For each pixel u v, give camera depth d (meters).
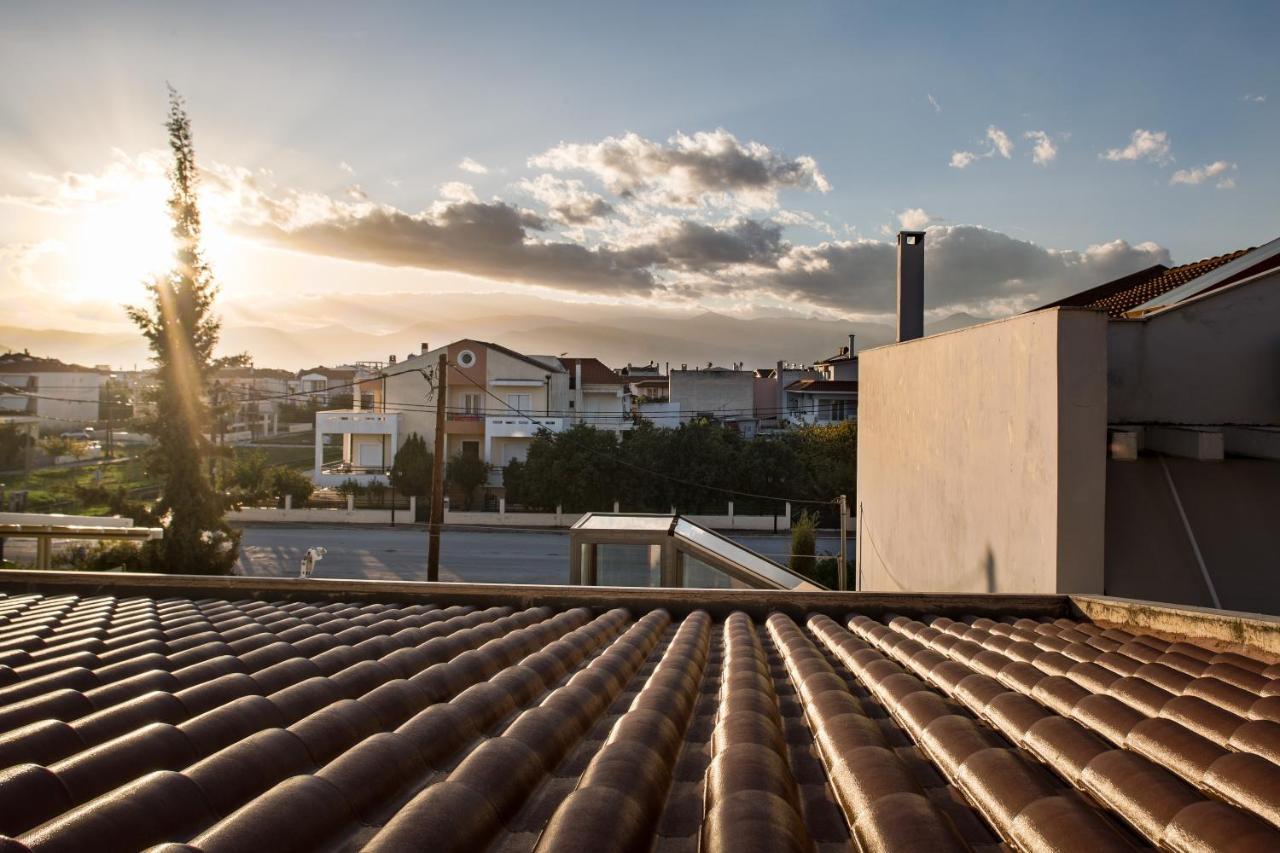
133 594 7.37
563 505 39.22
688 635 5.76
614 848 2.04
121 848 1.97
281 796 2.24
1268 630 4.31
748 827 2.08
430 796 2.29
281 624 5.85
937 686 4.31
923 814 2.21
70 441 62.06
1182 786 2.33
